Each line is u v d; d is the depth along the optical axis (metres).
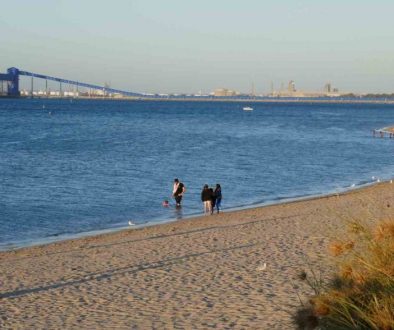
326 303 9.52
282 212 35.69
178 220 35.09
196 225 32.16
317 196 45.44
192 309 16.53
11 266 22.59
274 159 73.88
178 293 18.16
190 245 25.70
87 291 18.62
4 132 114.94
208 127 145.88
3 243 29.41
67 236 31.11
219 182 53.38
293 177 57.62
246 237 27.16
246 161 71.06
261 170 62.50
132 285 19.23
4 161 66.25
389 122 180.62
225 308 16.45
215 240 26.67
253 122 175.38
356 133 128.00
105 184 50.69
